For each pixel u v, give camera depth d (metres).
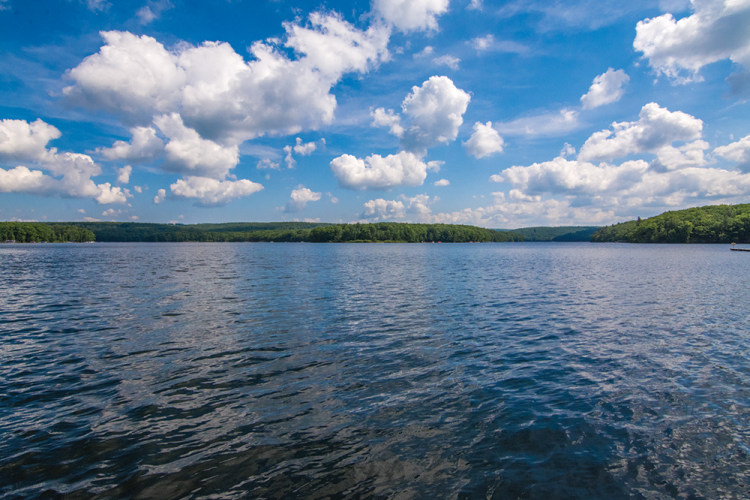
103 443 6.63
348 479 5.71
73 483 5.57
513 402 8.35
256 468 5.96
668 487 5.62
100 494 5.34
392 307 19.30
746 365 10.80
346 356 11.43
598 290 25.95
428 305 19.89
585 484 5.64
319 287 26.91
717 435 7.03
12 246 139.12
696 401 8.45
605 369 10.46
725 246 130.62
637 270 42.12
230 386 9.14
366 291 24.98
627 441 6.81
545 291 25.41
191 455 6.29
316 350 12.01
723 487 5.63
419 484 5.61
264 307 19.12
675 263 53.25
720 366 10.71
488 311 18.39
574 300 21.73
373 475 5.80
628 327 15.27
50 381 9.43
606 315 17.56
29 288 25.86
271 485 5.56
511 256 78.00
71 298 21.73
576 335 14.01
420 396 8.63
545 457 6.30
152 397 8.52
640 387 9.23
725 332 14.50
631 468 6.04
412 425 7.31
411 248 137.88
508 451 6.46
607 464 6.13
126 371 10.12
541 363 10.93
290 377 9.72
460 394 8.75
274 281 30.48
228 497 5.31
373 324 15.56
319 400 8.39
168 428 7.16
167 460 6.14
